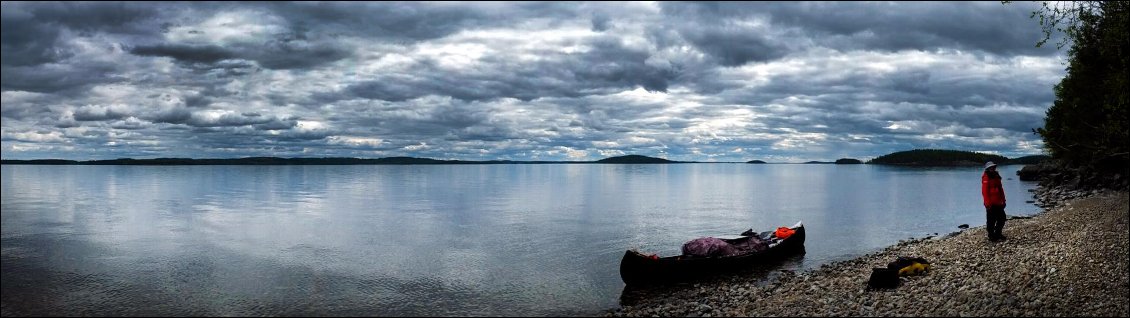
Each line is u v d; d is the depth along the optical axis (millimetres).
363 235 34812
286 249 29094
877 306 13992
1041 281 14398
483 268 23781
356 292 19609
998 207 23094
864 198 66000
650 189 93688
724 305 16047
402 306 17859
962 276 16500
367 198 70438
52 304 18016
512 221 42969
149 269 23656
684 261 19859
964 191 77812
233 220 44125
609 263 24969
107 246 30234
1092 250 17469
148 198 70312
